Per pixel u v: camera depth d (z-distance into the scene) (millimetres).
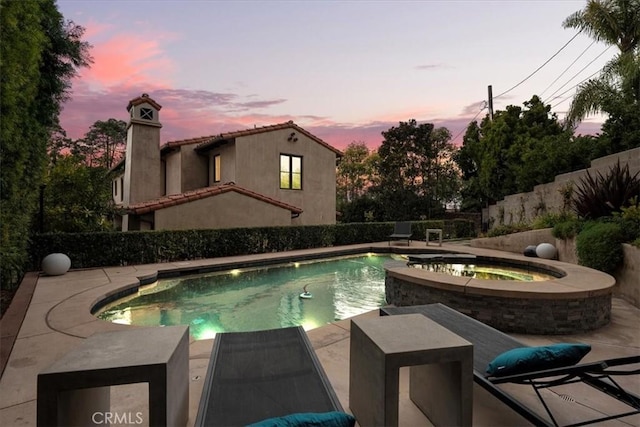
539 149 14805
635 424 2453
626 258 5945
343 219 22734
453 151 28344
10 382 2990
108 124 38312
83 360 1867
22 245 6543
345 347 3855
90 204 10250
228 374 2461
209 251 10562
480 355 2762
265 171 14383
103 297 5965
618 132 10742
